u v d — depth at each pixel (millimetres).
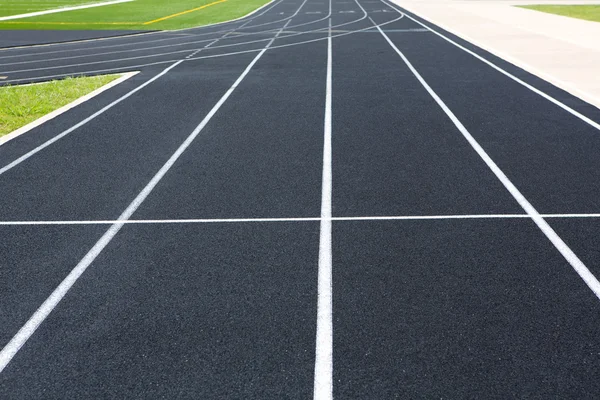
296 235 5824
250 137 9156
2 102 11664
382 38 20750
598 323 4340
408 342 4141
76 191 7086
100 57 17641
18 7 36688
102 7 36406
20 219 6320
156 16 30641
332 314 4484
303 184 7191
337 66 15211
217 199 6777
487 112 10492
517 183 7148
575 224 6004
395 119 10086
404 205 6531
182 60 16656
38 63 16844
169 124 9938
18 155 8461
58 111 10867
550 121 9867
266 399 3615
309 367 3898
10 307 4668
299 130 9492
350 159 8086
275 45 19375
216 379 3799
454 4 36375
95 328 4371
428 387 3699
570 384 3711
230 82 13344
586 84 12430
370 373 3834
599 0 38656
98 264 5324
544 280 4926
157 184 7270
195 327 4355
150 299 4738
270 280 4984
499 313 4469
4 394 3701
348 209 6445
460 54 16938
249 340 4191
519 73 14055
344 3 38688
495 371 3834
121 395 3672
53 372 3904
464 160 7992
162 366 3936
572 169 7609
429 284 4875
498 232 5828
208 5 37938
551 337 4180
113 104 11406
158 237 5848
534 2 37500
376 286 4863
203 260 5355
